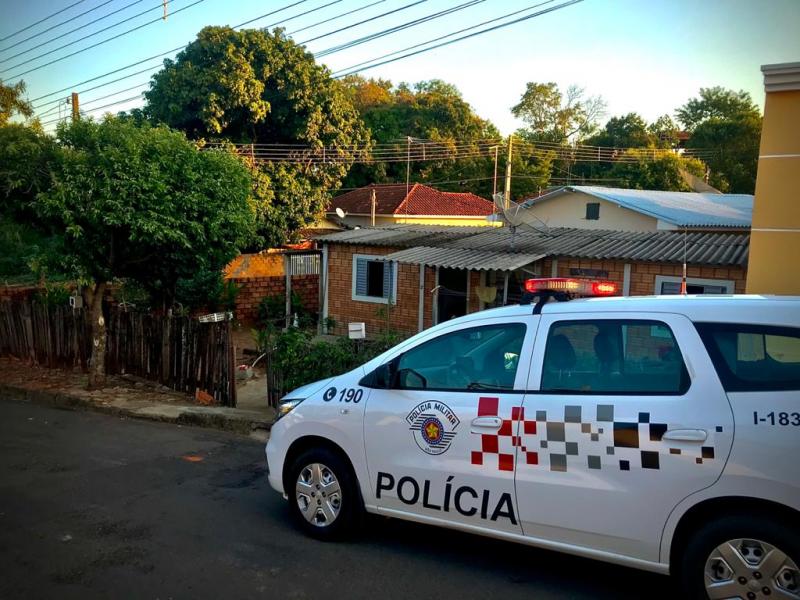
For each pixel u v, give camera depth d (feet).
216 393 33.14
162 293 40.52
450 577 14.47
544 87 180.55
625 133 164.66
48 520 17.95
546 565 15.08
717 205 75.51
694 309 12.55
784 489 10.89
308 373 29.68
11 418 31.35
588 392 12.96
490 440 13.69
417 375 15.08
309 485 16.55
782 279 27.84
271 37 79.05
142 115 77.66
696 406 11.81
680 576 12.09
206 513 18.40
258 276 70.95
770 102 27.55
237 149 78.18
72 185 29.99
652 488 11.96
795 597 10.89
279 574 14.62
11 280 59.00
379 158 136.56
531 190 138.10
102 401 33.58
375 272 57.62
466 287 52.70
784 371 11.51
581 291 14.60
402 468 14.90
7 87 70.59
